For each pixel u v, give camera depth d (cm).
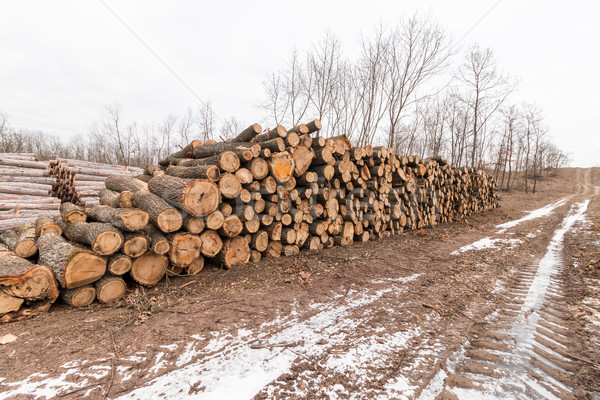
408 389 222
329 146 634
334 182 668
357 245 706
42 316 334
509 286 463
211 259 527
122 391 216
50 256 367
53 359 252
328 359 258
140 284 411
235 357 260
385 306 376
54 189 1076
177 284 436
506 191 3312
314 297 401
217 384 225
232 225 491
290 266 523
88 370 238
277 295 405
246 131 635
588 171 5262
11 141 3080
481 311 369
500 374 243
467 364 258
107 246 369
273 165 539
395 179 831
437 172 1054
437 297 410
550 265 579
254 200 534
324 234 654
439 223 1095
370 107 1619
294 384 226
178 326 313
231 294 404
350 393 217
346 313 354
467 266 567
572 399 212
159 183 486
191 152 725
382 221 805
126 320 326
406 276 501
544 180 4462
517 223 1203
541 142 4203
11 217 700
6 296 316
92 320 324
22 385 219
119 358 255
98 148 3706
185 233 439
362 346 280
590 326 316
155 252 408
